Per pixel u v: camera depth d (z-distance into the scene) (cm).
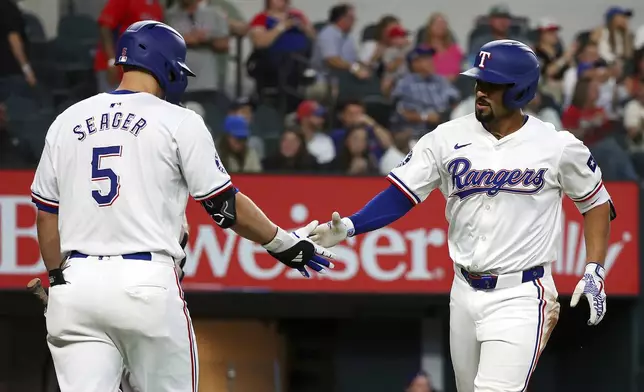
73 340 1497
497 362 1653
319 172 3109
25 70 3700
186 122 1511
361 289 3120
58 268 1508
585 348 3438
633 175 3556
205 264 3089
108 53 3575
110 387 1500
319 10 3981
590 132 3678
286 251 1617
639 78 3800
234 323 3466
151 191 1497
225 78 3709
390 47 3769
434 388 3544
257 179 3088
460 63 3794
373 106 3644
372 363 3541
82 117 1532
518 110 1697
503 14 3884
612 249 3131
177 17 3688
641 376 3272
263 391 3475
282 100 3672
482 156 1692
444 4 4009
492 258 1678
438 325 3531
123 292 1466
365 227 1773
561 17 4056
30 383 3500
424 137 1772
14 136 3578
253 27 3709
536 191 1677
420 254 3117
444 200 3114
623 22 3900
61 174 1526
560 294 3103
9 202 3033
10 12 3697
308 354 3541
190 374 1524
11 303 3053
